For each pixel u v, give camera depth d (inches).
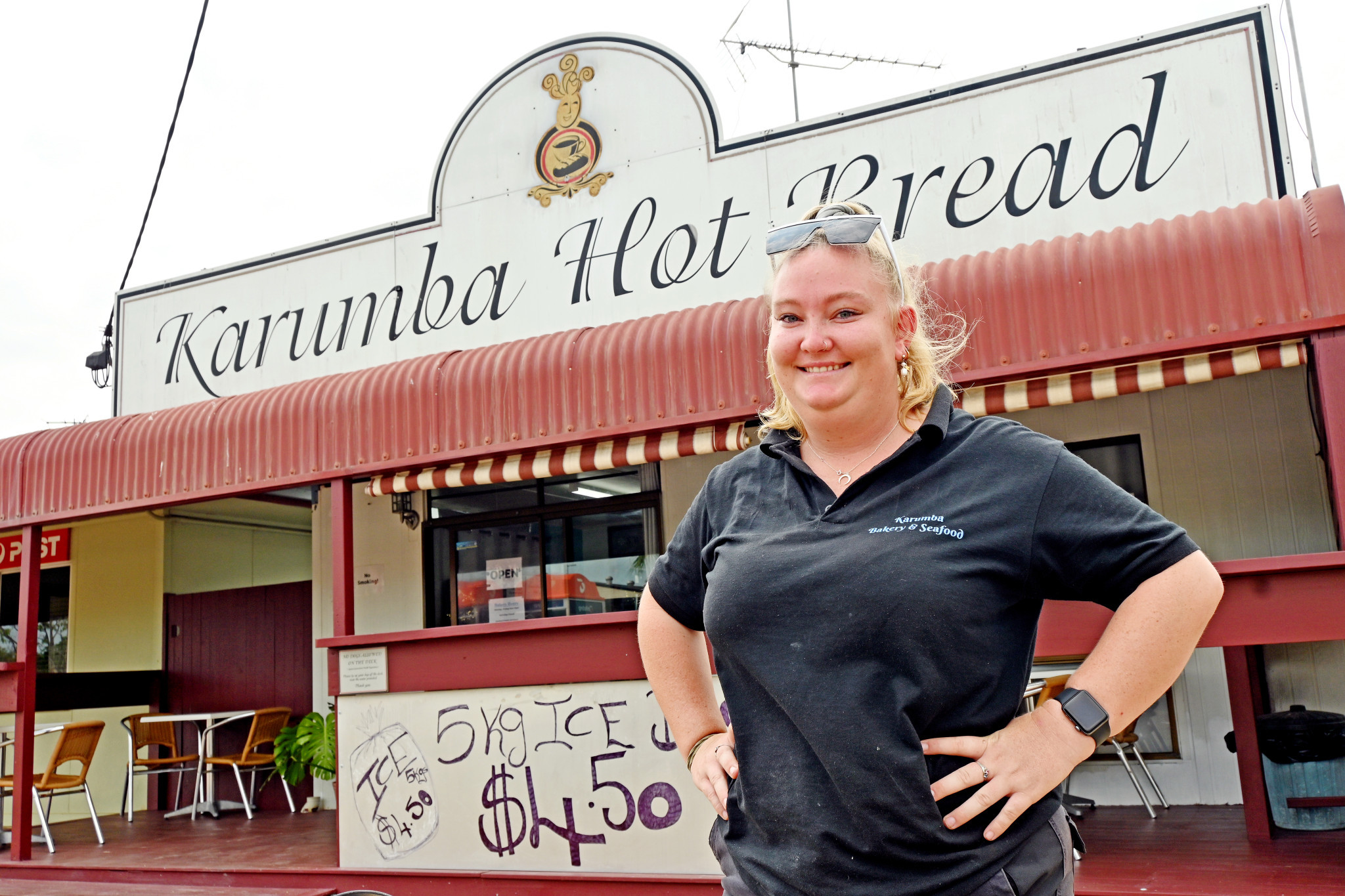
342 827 229.0
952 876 55.4
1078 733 56.0
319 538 377.1
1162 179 257.8
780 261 68.0
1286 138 250.2
